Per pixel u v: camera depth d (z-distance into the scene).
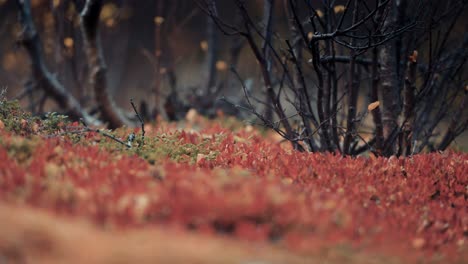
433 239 5.85
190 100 16.28
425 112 10.20
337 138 9.03
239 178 5.79
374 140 9.55
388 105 9.32
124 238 4.66
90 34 12.48
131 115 15.31
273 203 5.27
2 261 4.20
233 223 5.16
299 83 9.76
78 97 15.41
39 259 4.30
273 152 8.52
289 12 9.91
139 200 5.06
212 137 9.14
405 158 8.44
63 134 7.59
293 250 4.91
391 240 5.40
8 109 8.25
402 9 9.06
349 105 8.89
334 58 8.59
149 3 25.97
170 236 4.74
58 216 4.90
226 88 18.02
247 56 21.89
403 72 9.58
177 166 6.75
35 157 6.21
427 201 7.09
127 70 24.98
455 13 9.64
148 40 26.45
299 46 9.90
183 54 23.25
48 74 13.45
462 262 5.57
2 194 5.06
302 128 9.86
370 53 10.11
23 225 4.51
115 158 6.72
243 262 4.53
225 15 26.03
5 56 19.98
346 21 12.83
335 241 5.08
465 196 7.62
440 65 10.09
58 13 15.16
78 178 5.61
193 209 5.05
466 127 9.92
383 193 7.02
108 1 22.44
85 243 4.51
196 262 4.42
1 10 22.34
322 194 6.19
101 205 5.00
